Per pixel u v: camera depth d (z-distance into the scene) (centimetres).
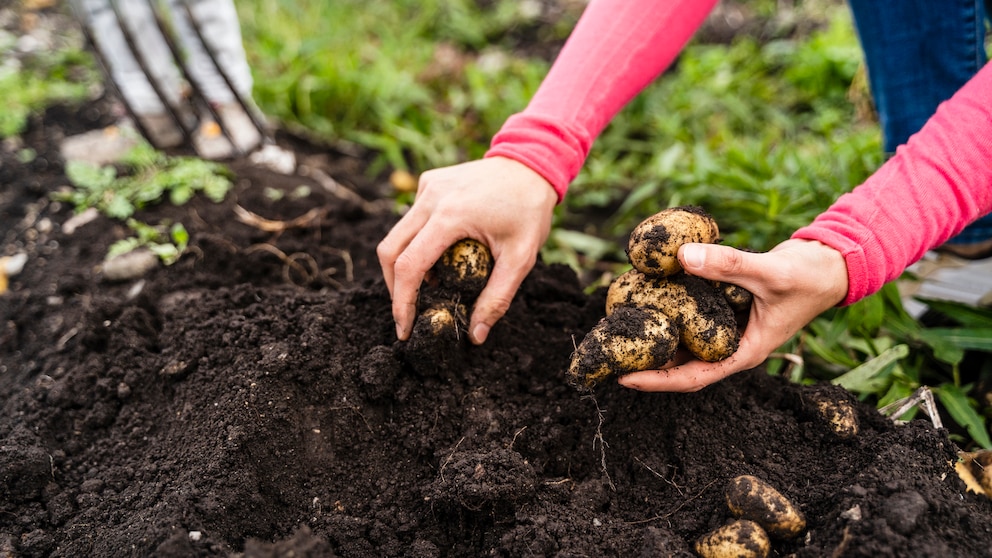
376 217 103
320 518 68
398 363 74
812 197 94
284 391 72
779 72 148
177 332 79
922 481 64
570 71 73
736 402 72
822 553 61
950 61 84
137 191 100
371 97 134
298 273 93
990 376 81
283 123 131
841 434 69
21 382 82
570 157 72
